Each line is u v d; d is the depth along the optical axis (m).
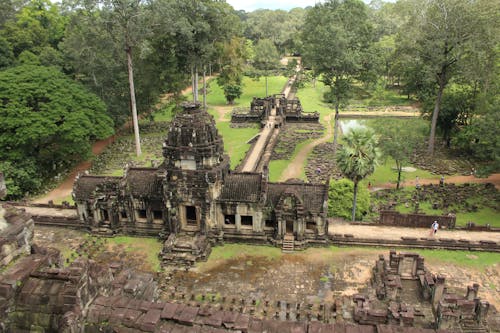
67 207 58.78
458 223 56.25
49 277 21.09
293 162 83.31
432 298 36.88
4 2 119.44
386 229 52.16
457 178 74.06
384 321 33.50
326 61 76.88
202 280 42.62
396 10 117.50
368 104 139.00
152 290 27.72
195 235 48.97
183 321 22.08
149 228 51.84
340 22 78.25
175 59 93.56
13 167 63.41
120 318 21.44
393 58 108.19
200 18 87.62
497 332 32.78
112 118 89.50
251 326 22.33
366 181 73.81
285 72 182.62
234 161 83.62
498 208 60.94
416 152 88.06
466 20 71.62
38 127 63.53
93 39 81.62
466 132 75.44
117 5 70.94
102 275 23.59
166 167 48.50
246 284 41.81
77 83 84.69
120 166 79.56
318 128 110.19
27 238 22.86
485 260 45.59
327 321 35.50
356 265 44.88
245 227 49.72
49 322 20.36
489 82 75.94
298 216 47.03
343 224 53.53
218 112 130.00
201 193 47.19
